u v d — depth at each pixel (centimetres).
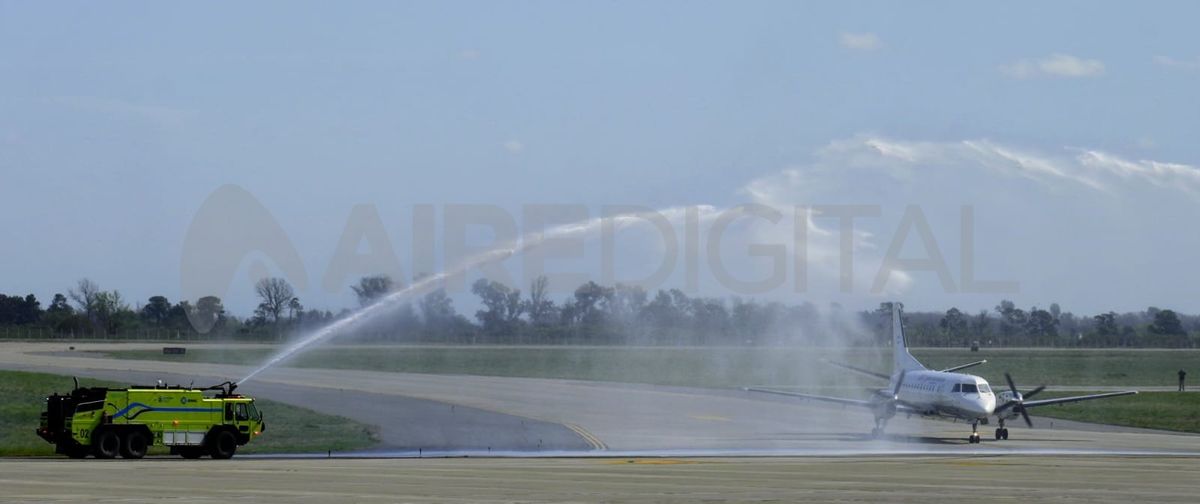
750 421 8531
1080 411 10088
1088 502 3697
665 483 4203
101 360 14575
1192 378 14850
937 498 3775
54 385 10088
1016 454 6100
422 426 7512
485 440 6750
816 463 5319
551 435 7100
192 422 5466
